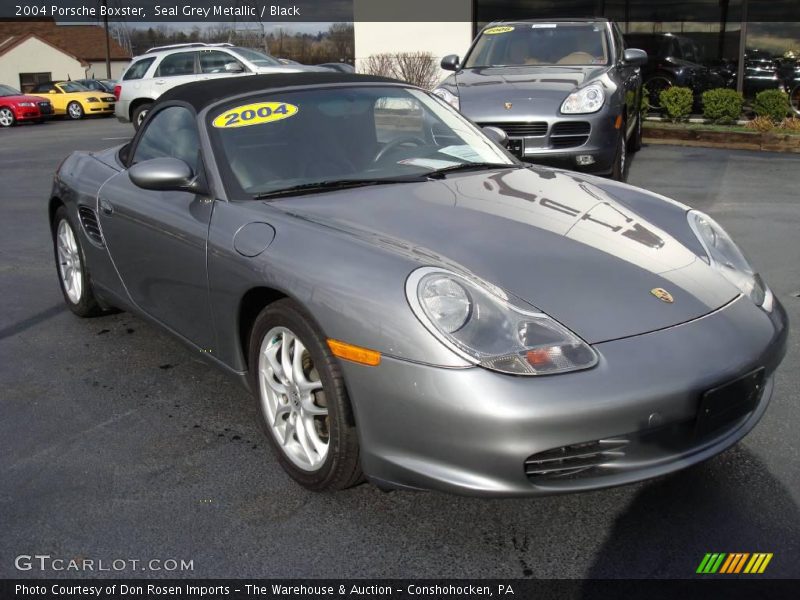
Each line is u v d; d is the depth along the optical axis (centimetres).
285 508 262
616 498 263
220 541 245
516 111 675
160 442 310
